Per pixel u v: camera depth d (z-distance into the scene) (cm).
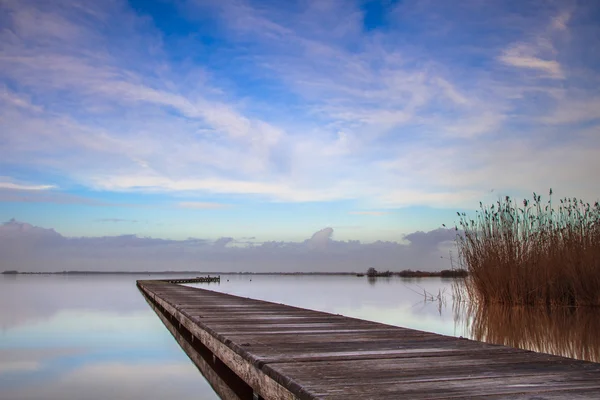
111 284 3194
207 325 482
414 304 1155
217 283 4075
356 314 908
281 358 297
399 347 338
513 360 286
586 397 202
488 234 970
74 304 1280
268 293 1872
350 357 299
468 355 304
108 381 408
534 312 823
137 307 1181
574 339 564
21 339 649
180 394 361
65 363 483
